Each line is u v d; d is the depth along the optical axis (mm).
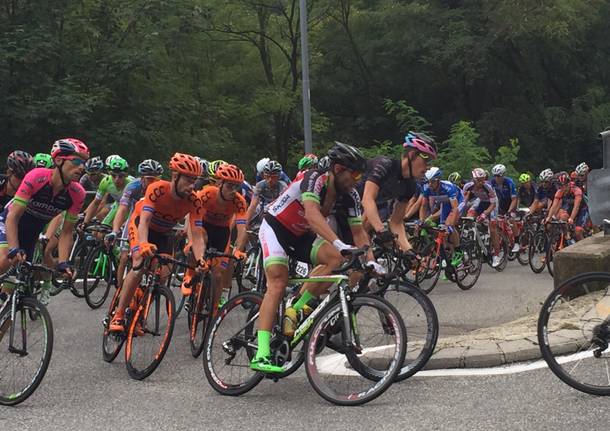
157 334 5012
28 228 5301
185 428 3926
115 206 8820
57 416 4227
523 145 29047
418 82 30359
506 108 29750
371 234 7766
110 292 9086
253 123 25172
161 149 19938
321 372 4699
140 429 3936
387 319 4309
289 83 27016
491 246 11281
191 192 5648
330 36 29766
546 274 11125
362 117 30703
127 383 4977
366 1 30344
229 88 25484
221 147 22219
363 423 3871
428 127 31234
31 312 4590
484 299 8469
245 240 6801
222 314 4742
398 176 5258
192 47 22969
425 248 9016
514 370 4719
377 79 30562
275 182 8719
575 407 3916
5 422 4133
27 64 17547
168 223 5844
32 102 17172
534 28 26547
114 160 8570
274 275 4496
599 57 31250
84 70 18891
